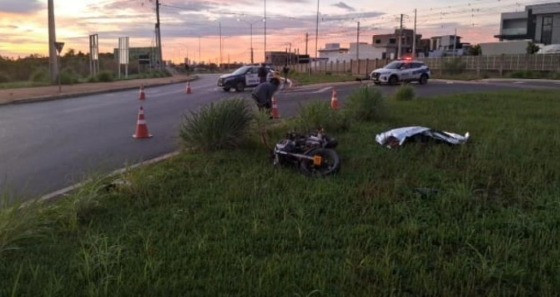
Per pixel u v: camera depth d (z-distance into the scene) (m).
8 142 11.43
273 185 6.55
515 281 3.91
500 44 80.50
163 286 3.73
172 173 7.32
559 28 84.69
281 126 11.27
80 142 11.42
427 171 7.25
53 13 36.44
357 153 8.59
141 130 12.00
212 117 8.99
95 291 3.62
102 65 70.56
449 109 15.73
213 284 3.79
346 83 38.81
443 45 117.81
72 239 4.80
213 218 5.31
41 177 8.02
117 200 5.99
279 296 3.62
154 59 85.50
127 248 4.48
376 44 127.38
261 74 24.81
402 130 9.41
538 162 7.74
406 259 4.23
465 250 4.48
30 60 59.47
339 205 5.72
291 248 4.52
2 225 4.43
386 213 5.46
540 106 16.97
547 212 5.39
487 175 7.07
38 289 3.71
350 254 4.33
